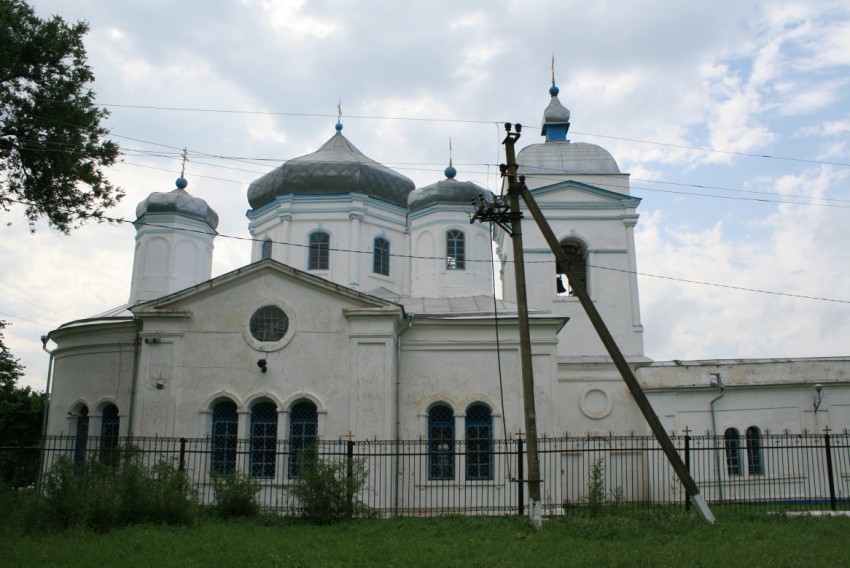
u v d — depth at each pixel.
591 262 32.06
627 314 31.55
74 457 25.16
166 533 16.39
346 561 13.75
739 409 29.52
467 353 24.83
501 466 24.00
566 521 18.52
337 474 20.28
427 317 24.81
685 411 29.12
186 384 23.17
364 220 30.83
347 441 21.00
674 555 13.95
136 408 23.06
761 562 13.27
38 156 20.56
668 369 29.44
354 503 19.78
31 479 29.39
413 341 24.91
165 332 23.48
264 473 22.72
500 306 26.78
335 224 30.61
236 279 23.73
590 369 29.56
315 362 23.19
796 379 30.06
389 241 31.55
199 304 23.75
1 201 20.97
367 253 30.56
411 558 13.93
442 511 22.66
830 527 17.53
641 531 17.03
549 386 24.52
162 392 23.05
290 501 22.14
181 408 23.02
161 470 19.31
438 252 29.25
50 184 20.97
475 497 23.75
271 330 23.59
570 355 30.98
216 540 15.68
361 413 22.66
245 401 23.00
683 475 18.80
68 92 20.83
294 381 23.09
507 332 24.89
